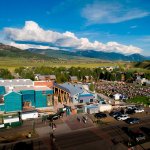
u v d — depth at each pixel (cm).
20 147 4609
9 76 14125
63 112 7212
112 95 10188
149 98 9931
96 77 17175
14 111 7294
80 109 7350
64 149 4569
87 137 5238
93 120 6519
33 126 5906
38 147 4631
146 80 15412
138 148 4694
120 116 6662
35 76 15150
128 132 5609
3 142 4847
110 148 4666
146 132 5659
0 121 6244
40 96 7962
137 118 6544
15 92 7288
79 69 18562
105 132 5594
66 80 14925
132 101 9294
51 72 17188
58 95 9700
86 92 8838
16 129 5669
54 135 5309
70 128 5822
